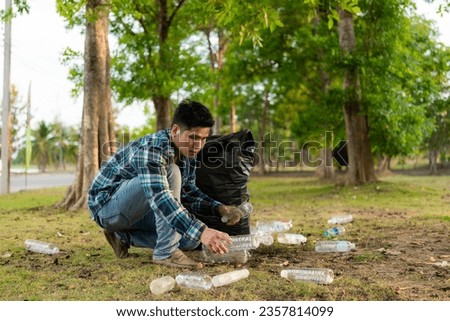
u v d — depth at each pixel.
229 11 6.02
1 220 8.54
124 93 16.98
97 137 10.71
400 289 3.60
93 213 4.29
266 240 5.20
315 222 7.88
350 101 15.86
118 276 3.99
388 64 15.11
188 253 4.80
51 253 5.09
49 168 73.56
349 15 15.77
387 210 9.98
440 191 14.67
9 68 17.62
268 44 19.39
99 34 10.73
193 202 4.65
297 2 18.27
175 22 19.02
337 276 3.97
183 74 17.61
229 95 25.28
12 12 10.21
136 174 4.03
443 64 18.30
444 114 27.80
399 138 15.79
